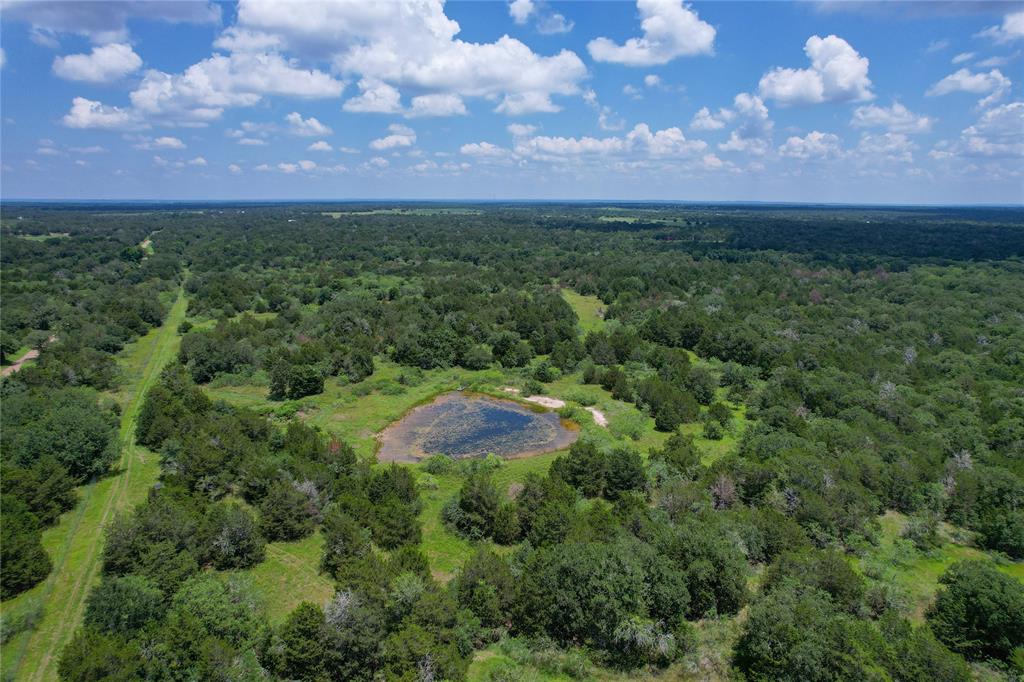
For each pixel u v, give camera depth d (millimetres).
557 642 46969
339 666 40969
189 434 73750
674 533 53656
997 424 79438
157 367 112812
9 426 71812
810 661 39594
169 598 45562
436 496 69625
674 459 72500
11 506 55625
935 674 39125
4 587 48938
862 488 63875
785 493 62188
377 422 95000
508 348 125312
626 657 45531
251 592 47188
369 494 63906
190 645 39781
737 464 66750
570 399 105875
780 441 73625
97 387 98500
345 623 41906
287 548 58188
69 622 46969
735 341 121625
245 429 75688
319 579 53938
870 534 59312
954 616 46156
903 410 82750
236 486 67000
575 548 48625
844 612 46625
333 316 138625
